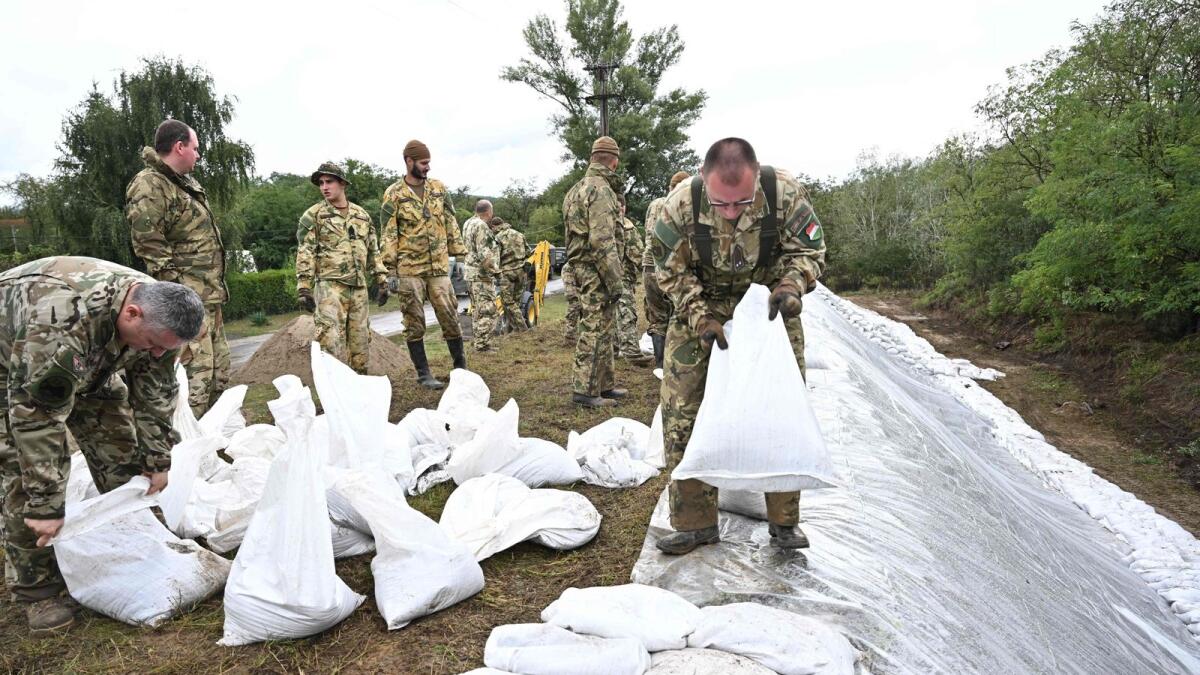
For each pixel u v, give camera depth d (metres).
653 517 3.06
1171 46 10.53
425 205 5.61
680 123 35.22
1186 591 4.58
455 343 5.93
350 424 3.34
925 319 17.11
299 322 7.13
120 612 2.48
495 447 3.51
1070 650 3.01
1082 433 8.29
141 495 2.48
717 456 2.30
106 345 2.22
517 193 49.28
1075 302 10.88
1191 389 8.19
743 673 1.88
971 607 2.75
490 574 2.78
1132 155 9.86
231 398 4.12
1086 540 5.26
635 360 6.75
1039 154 14.21
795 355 2.52
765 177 2.44
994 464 6.48
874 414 4.60
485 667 2.07
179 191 4.23
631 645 1.96
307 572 2.30
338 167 5.31
